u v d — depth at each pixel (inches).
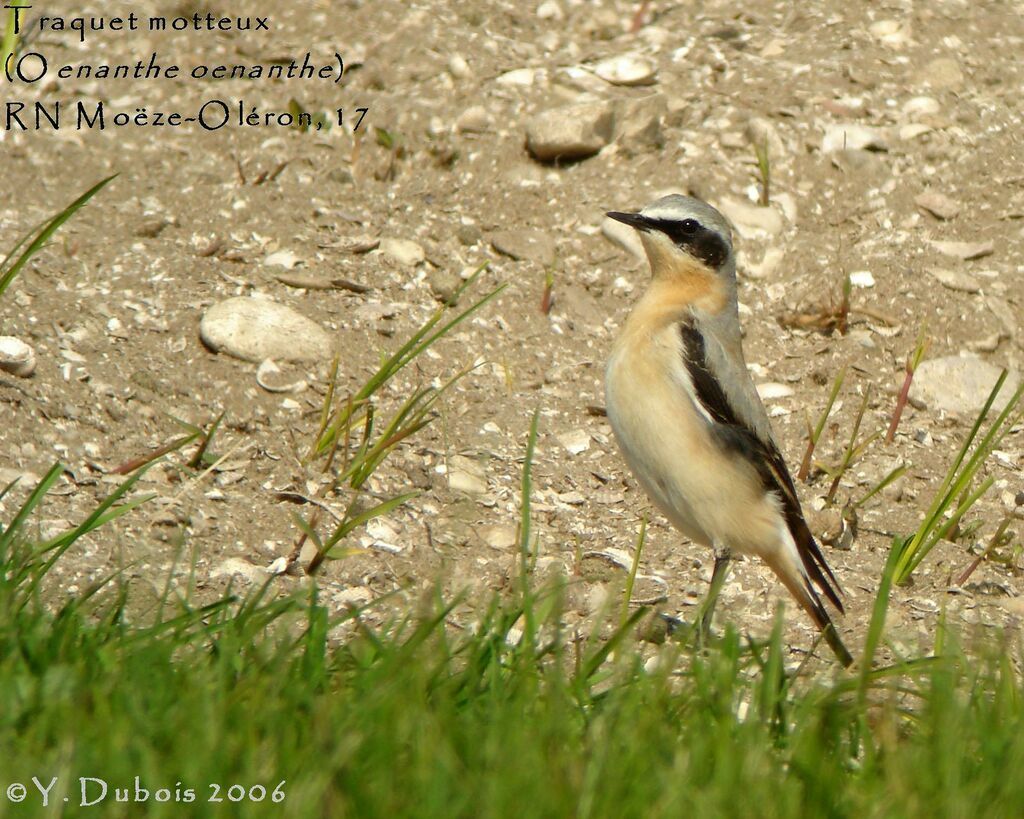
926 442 526.6
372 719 282.7
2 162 584.1
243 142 621.0
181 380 486.9
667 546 463.5
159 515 426.0
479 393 517.0
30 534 394.6
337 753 266.2
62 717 271.4
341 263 561.9
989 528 489.4
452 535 447.5
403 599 402.3
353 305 541.3
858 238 608.1
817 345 561.3
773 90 674.2
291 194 596.1
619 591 424.8
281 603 343.6
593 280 577.6
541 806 260.8
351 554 417.1
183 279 534.9
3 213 554.9
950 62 695.7
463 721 290.5
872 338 562.6
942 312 571.8
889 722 304.8
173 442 457.7
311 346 510.6
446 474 476.1
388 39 685.3
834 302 570.3
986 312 573.3
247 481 455.5
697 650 377.4
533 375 531.5
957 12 737.0
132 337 500.4
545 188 617.3
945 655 354.6
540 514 467.5
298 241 570.3
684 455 402.9
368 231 583.8
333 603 398.3
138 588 378.6
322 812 256.4
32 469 434.3
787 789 273.3
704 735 291.0
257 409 485.1
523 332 549.0
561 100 658.8
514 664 321.1
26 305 501.4
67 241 543.5
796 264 587.5
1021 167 641.0
